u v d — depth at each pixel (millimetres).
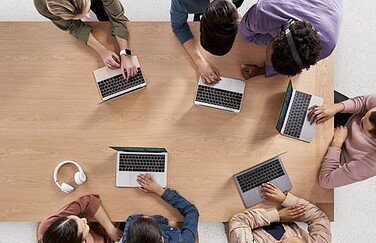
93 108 2152
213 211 2127
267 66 2098
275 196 2100
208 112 2162
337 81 2863
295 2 1831
